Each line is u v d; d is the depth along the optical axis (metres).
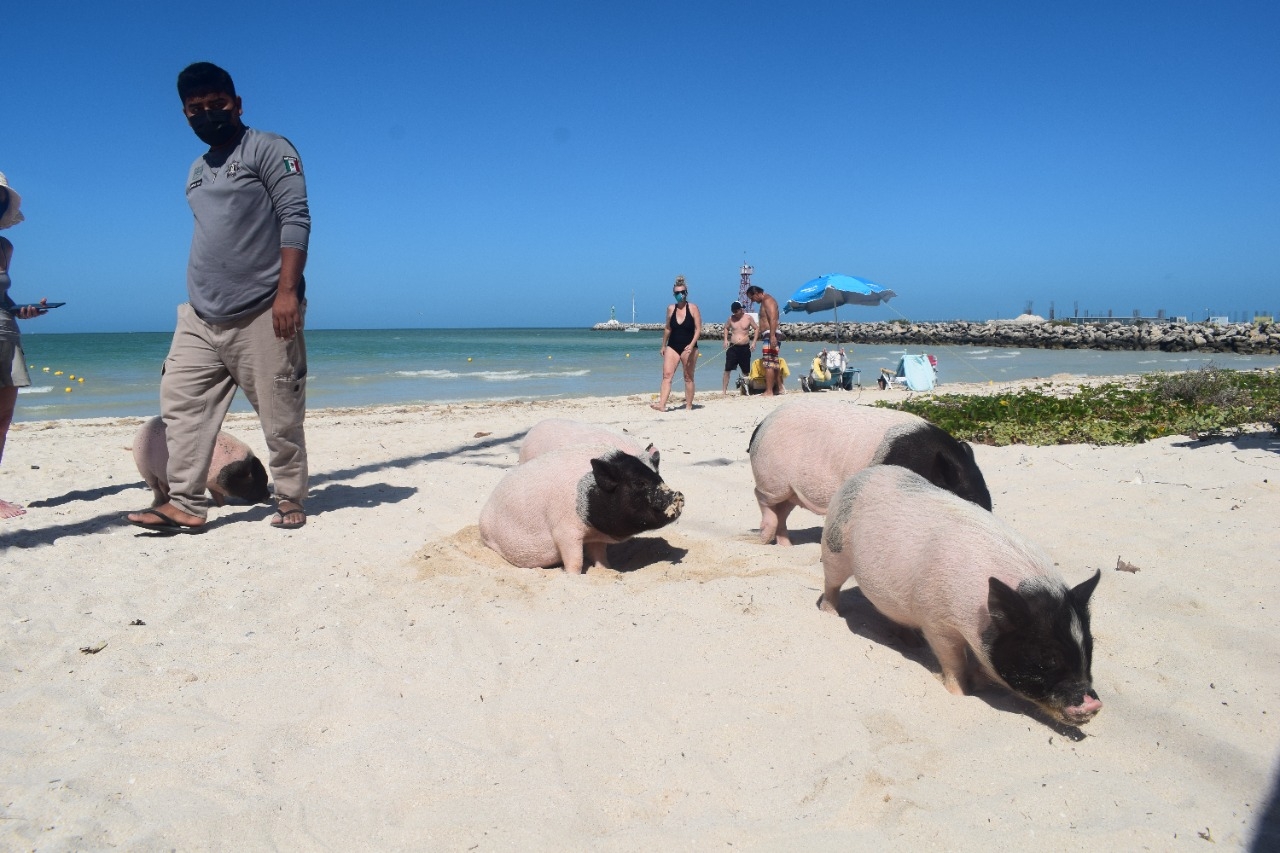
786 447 5.95
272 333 6.60
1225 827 3.00
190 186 6.55
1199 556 5.41
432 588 5.39
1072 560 5.54
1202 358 41.22
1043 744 3.52
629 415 14.73
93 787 3.28
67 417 17.39
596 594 5.15
